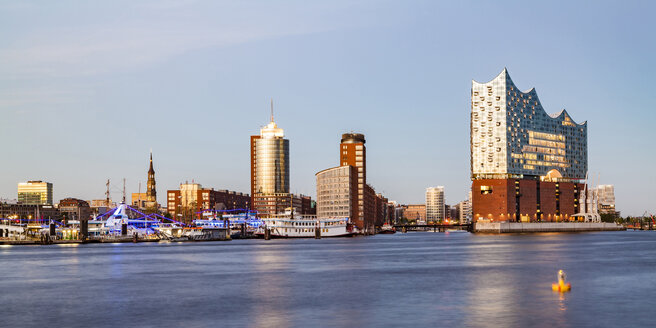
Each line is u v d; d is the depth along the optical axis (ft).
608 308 256.52
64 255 642.63
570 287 319.06
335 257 586.04
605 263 478.59
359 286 340.39
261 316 248.11
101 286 352.49
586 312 247.70
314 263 508.12
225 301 288.71
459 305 268.21
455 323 228.02
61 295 315.78
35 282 375.25
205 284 357.00
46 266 494.18
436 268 448.24
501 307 261.44
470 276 387.14
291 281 368.48
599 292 303.68
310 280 373.40
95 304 284.82
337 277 389.80
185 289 334.85
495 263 490.08
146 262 532.32
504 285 336.70
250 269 452.35
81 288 343.87
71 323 240.32
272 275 405.80
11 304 287.48
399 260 538.88
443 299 286.66
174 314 255.50
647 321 229.86
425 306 266.98
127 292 324.80
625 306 261.24
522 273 402.11
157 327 229.66
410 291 316.40
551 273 400.47
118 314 257.55
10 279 393.29
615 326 221.66
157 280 380.58
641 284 334.44
